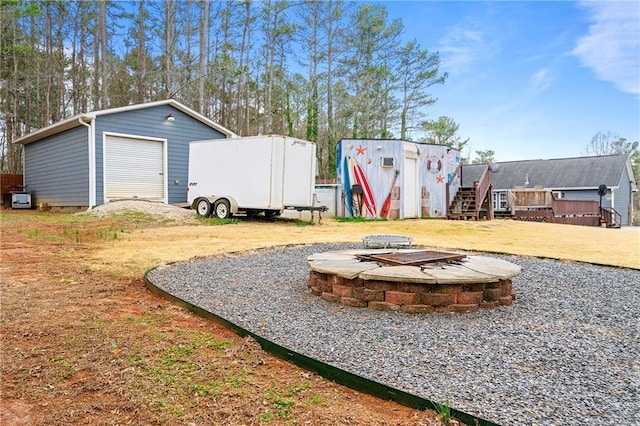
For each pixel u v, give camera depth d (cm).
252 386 196
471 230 1018
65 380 198
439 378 204
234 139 1085
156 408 173
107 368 211
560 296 379
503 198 2359
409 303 322
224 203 1093
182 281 420
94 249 618
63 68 2584
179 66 2314
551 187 2611
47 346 238
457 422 164
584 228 1133
